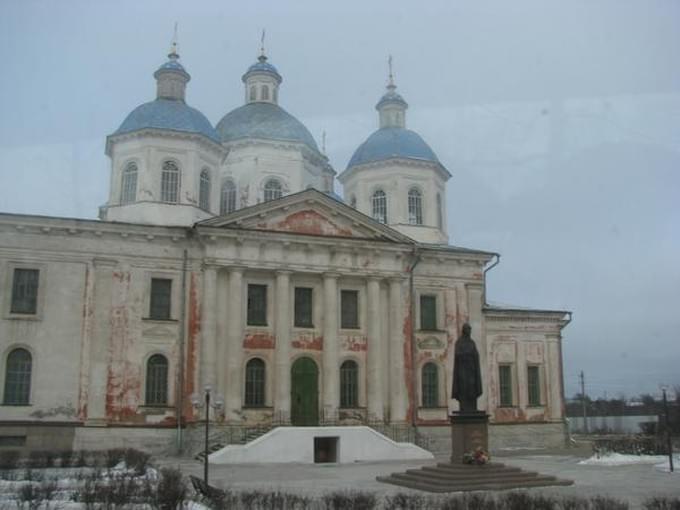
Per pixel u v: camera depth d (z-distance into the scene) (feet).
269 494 63.98
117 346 129.18
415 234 164.96
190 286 135.03
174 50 161.99
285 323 137.08
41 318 126.00
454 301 155.12
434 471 84.99
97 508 59.82
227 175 168.04
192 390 131.13
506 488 80.43
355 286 146.30
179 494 61.57
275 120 172.35
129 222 136.46
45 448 122.21
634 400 371.35
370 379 141.28
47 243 128.36
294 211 141.69
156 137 144.66
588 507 59.52
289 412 134.21
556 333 170.40
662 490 80.53
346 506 58.34
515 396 163.63
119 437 126.11
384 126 180.14
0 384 122.21
